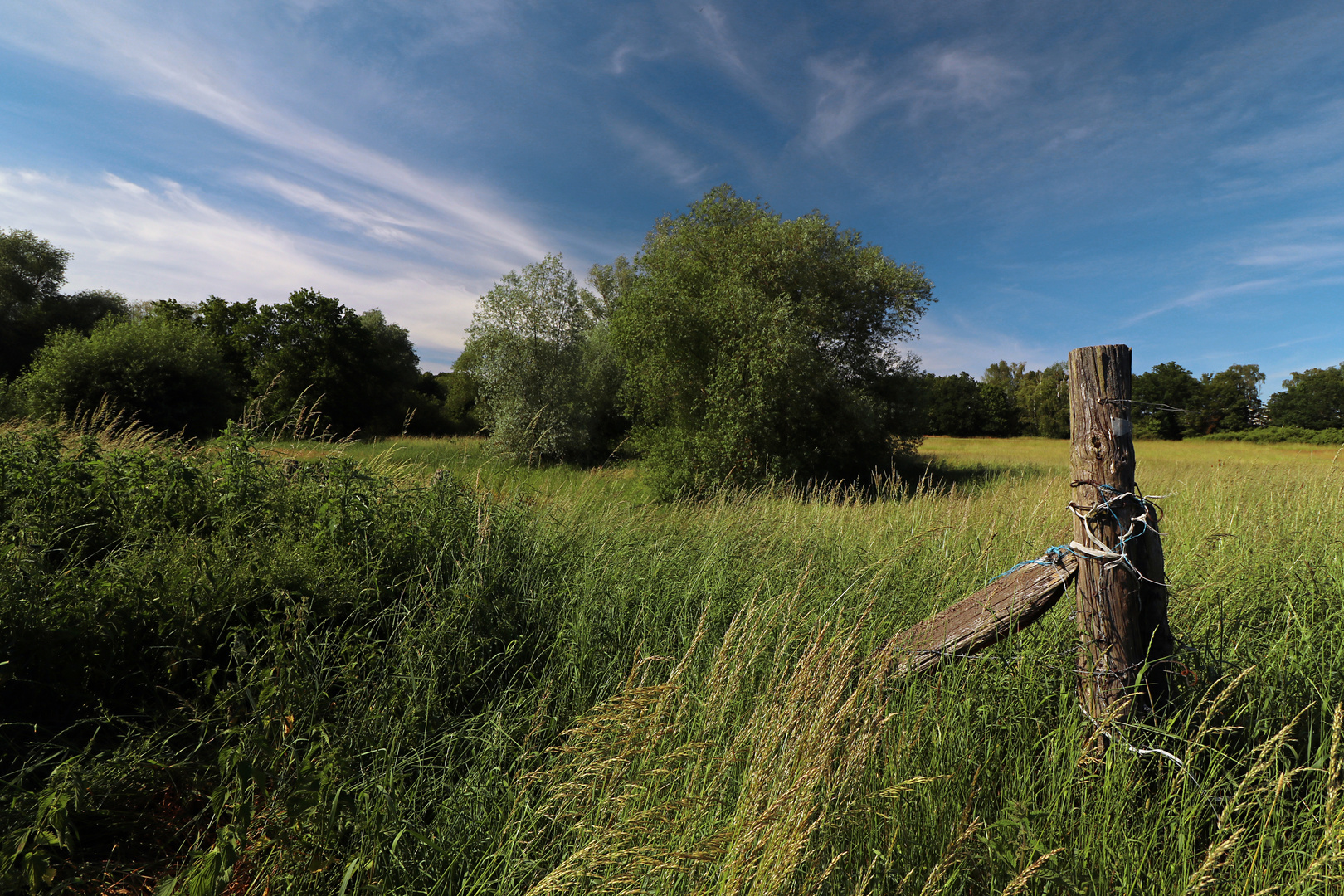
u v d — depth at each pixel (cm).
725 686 247
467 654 319
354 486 459
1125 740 211
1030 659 260
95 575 323
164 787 228
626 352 1872
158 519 397
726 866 155
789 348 1570
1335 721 176
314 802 193
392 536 418
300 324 3984
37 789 218
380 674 298
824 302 1995
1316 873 162
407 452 1017
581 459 2731
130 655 284
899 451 2325
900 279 2098
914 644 262
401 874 196
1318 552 395
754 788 168
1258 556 377
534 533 508
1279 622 309
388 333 5347
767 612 315
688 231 2058
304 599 301
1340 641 282
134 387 2294
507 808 224
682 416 1769
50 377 2223
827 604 382
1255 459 1591
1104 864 184
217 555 339
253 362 3919
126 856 207
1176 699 233
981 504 593
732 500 796
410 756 255
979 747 231
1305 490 555
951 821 198
